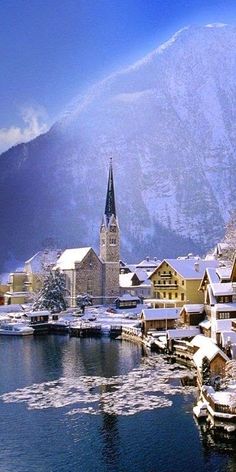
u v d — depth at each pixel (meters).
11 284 197.00
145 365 81.62
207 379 60.19
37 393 65.12
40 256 197.00
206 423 52.12
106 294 177.38
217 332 80.38
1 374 76.50
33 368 80.69
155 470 42.84
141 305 172.38
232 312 91.56
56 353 94.88
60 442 48.94
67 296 172.12
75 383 70.06
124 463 44.25
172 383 68.94
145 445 47.75
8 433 51.22
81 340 113.12
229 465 43.31
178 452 46.03
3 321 137.38
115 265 180.12
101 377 73.50
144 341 105.06
